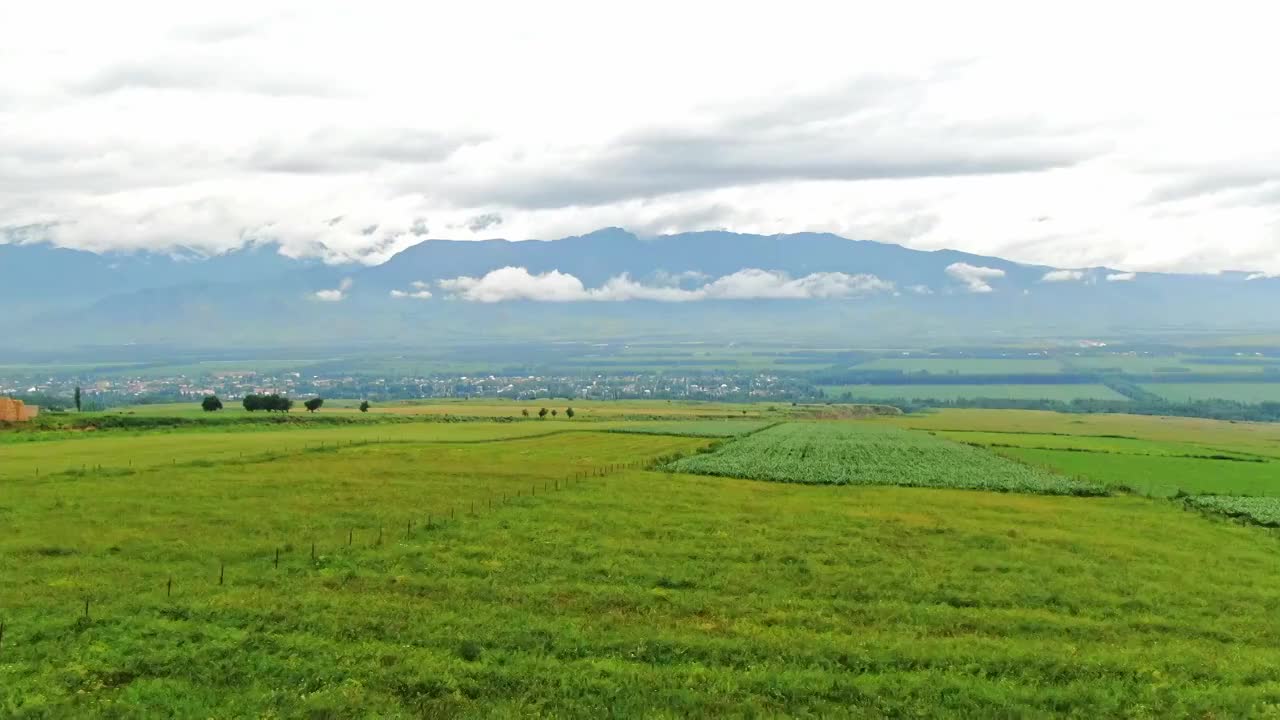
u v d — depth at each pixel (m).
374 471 77.19
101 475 70.38
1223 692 27.91
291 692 26.39
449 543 45.72
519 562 41.94
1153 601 38.19
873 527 53.84
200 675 27.59
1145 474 96.81
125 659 28.48
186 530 48.28
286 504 57.31
